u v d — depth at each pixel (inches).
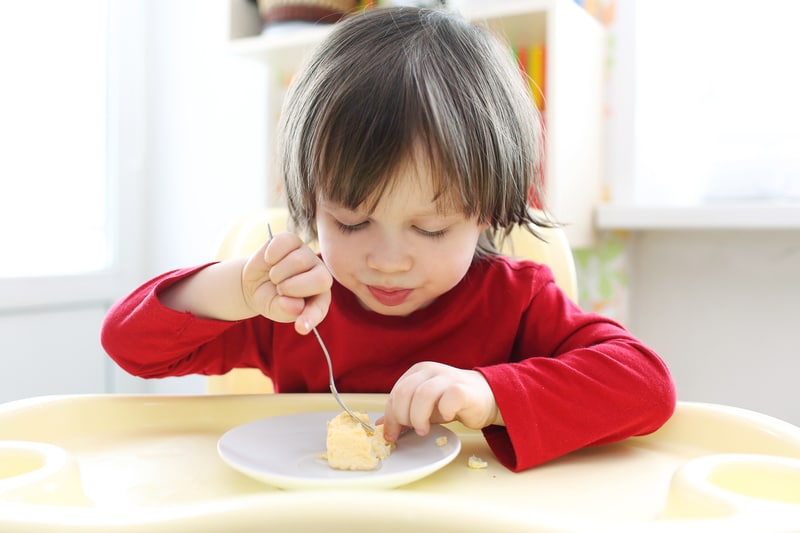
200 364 34.4
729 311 54.0
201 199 75.4
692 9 57.5
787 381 51.9
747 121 55.4
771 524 19.4
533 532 18.8
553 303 34.0
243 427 27.8
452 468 26.7
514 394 27.2
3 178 64.4
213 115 74.2
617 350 29.4
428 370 27.4
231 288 30.1
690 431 28.7
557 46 48.2
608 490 25.3
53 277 66.7
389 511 19.2
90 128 72.5
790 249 51.5
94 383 71.9
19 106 65.6
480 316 34.1
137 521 19.1
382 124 27.8
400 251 28.4
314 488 23.5
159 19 77.1
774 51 54.6
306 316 27.6
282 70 67.9
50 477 23.4
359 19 31.9
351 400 30.9
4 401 62.9
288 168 31.9
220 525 19.1
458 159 28.2
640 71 56.9
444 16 32.3
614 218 53.9
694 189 58.3
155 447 28.5
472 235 30.4
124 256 75.6
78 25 70.8
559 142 48.9
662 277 56.5
